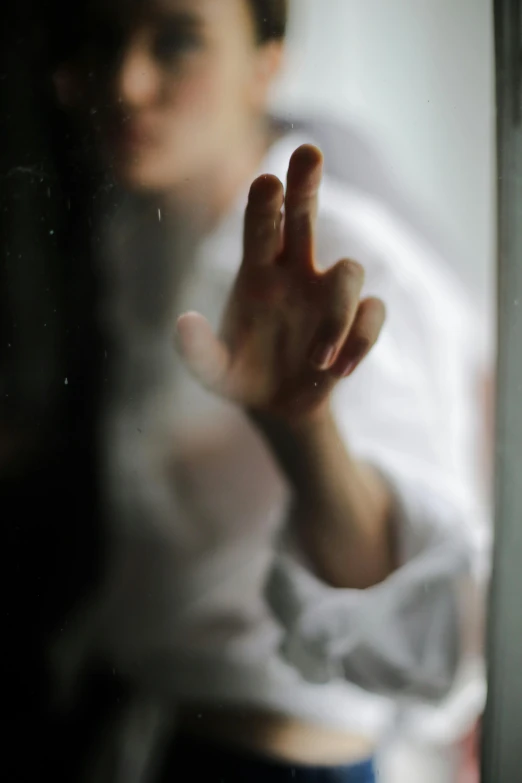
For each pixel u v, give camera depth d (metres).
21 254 0.98
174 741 1.02
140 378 1.02
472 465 1.04
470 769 1.02
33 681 1.00
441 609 1.02
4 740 1.00
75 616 1.01
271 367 0.94
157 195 0.99
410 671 1.02
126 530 1.03
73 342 1.01
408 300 1.05
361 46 1.03
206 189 1.00
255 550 1.03
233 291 0.92
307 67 1.02
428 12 1.03
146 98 0.98
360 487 1.00
